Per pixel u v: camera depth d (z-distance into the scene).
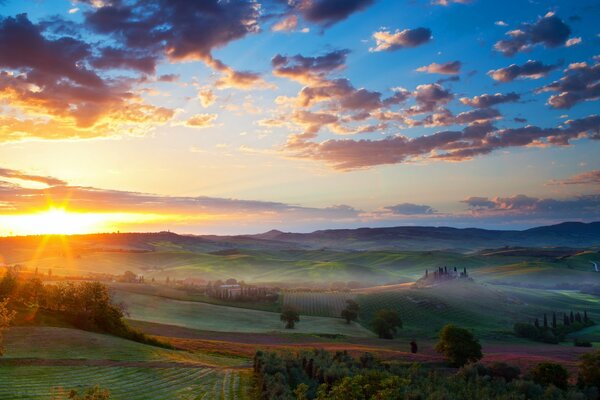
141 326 130.12
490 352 119.00
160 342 89.00
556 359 93.06
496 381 60.78
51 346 65.62
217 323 165.12
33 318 80.94
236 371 60.50
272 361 58.56
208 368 61.75
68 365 56.75
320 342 129.38
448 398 47.69
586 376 65.75
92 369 56.03
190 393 48.03
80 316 87.44
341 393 26.81
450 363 86.38
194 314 175.00
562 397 55.97
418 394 46.00
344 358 66.69
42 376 50.94
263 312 196.25
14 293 86.50
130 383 51.16
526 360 90.19
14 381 47.84
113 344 72.19
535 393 57.12
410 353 98.38
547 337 166.88
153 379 53.56
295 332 157.12
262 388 47.41
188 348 89.81
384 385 28.47
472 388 56.25
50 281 181.75
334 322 191.38
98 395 24.64
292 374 53.25
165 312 172.12
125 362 61.62
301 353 66.50
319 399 26.83
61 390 46.09
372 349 102.81
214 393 48.31
